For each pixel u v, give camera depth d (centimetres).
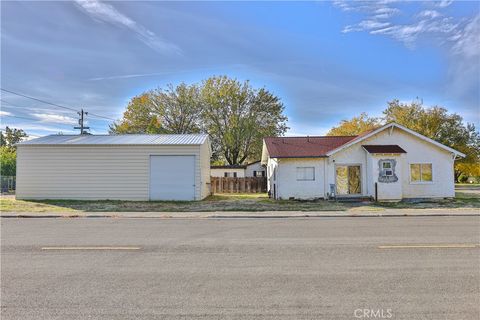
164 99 4500
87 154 2144
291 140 2619
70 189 2134
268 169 2889
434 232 1031
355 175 2372
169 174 2147
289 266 649
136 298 486
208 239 933
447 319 416
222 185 3275
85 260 698
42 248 814
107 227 1172
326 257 718
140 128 4550
